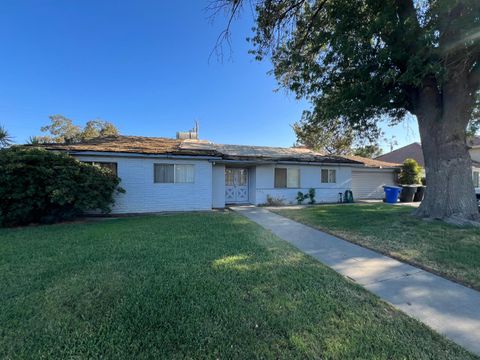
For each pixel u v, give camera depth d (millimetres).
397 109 9258
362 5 7020
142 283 3305
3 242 5426
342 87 7836
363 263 4281
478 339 2248
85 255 4492
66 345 2125
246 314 2596
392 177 18719
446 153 7445
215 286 3238
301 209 11297
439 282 3490
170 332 2287
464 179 7270
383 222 7500
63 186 7668
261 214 9875
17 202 7344
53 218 7902
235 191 13953
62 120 26734
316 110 9156
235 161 11953
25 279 3418
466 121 7469
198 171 11398
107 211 9156
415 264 4191
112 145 11109
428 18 5844
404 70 6691
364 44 6523
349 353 2049
